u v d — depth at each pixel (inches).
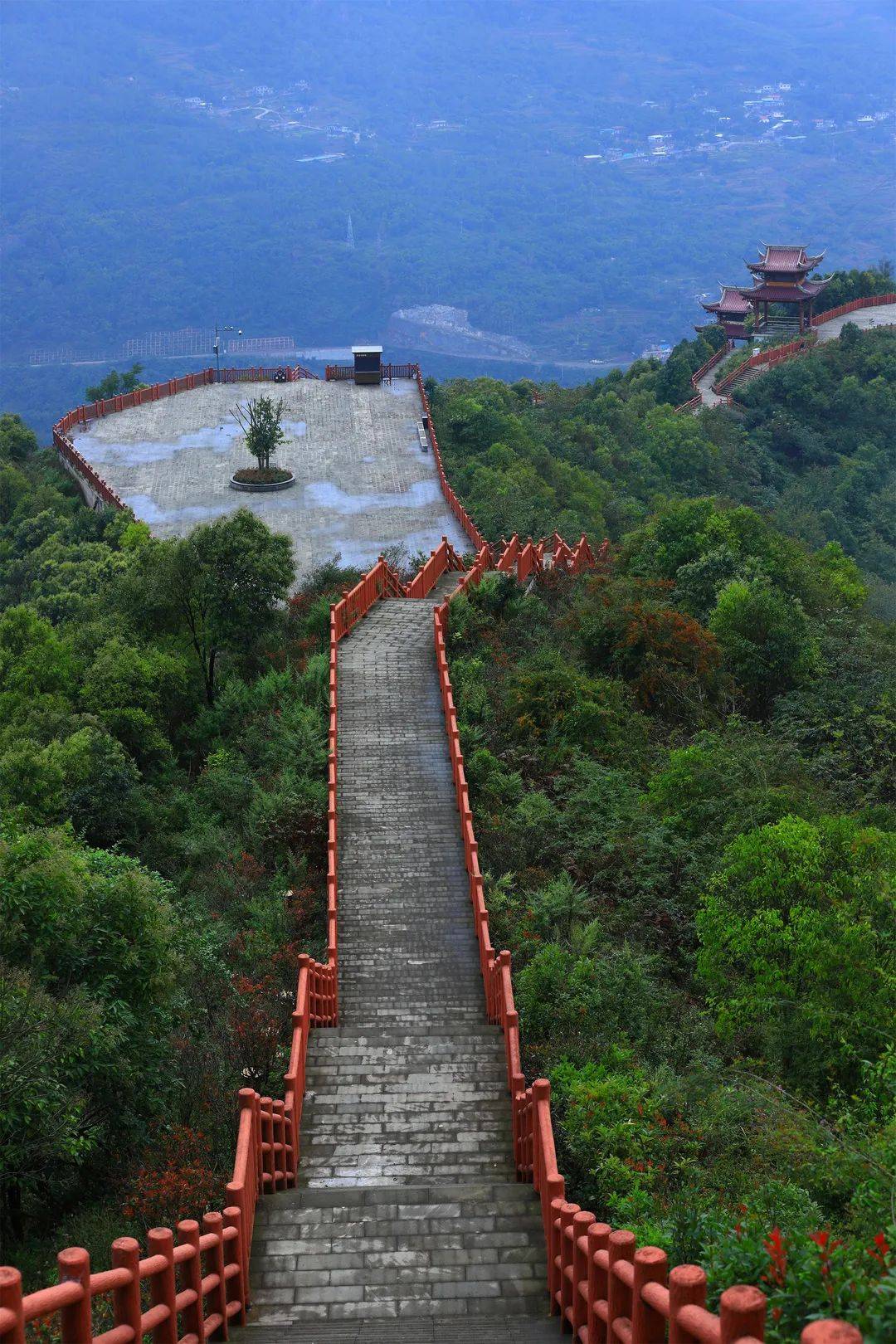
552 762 1248.8
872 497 4114.2
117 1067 692.1
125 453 2775.6
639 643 1448.1
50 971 714.2
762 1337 253.8
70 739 1221.7
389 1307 532.7
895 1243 320.2
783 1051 771.4
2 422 3068.4
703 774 1135.0
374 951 948.6
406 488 2546.8
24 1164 668.7
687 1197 586.9
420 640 1429.6
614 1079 701.3
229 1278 524.1
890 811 1162.0
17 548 2442.2
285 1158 668.7
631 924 988.6
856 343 4869.6
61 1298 328.2
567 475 3184.1
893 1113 657.6
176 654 1549.0
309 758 1186.0
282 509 2411.4
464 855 1063.6
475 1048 803.4
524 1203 612.7
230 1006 838.5
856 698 1411.2
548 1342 488.1
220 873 1082.1
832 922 784.3
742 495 3902.6
